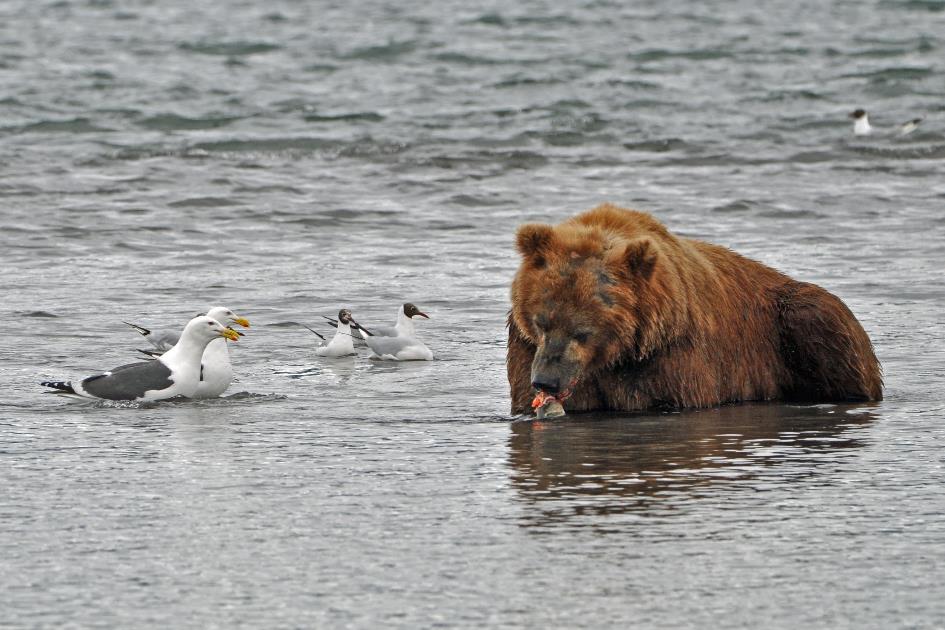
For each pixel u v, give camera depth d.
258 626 17.02
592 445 26.75
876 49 135.12
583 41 147.50
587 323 28.52
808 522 21.06
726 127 93.12
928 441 26.95
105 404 31.34
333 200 69.56
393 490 23.09
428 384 34.53
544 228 29.17
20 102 102.00
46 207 66.31
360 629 16.89
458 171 78.00
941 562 19.19
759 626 16.97
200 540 20.30
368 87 114.06
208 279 51.25
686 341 30.47
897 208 67.88
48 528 20.86
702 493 22.86
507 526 20.95
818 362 32.62
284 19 173.88
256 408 31.06
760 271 34.00
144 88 111.62
